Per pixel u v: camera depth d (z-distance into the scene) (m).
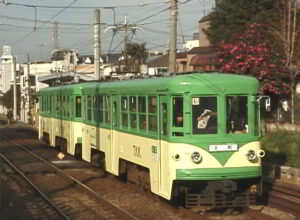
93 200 14.65
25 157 26.47
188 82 11.73
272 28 26.25
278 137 21.72
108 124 17.11
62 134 25.31
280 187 16.19
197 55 41.34
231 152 11.82
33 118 50.25
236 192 12.25
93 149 19.69
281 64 25.61
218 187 11.77
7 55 112.00
